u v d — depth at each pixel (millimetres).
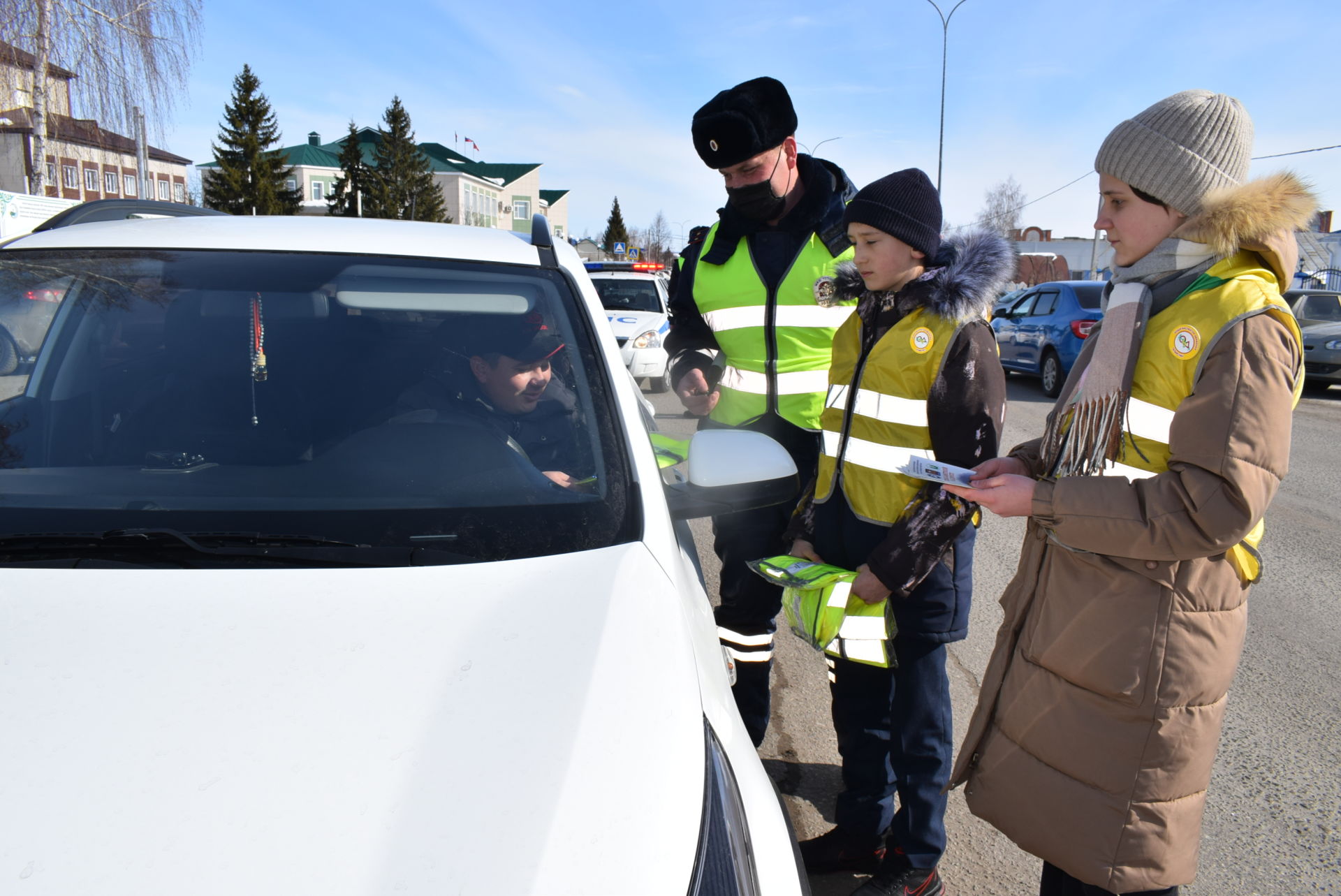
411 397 1901
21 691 1183
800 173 2732
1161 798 1598
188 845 999
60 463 1735
